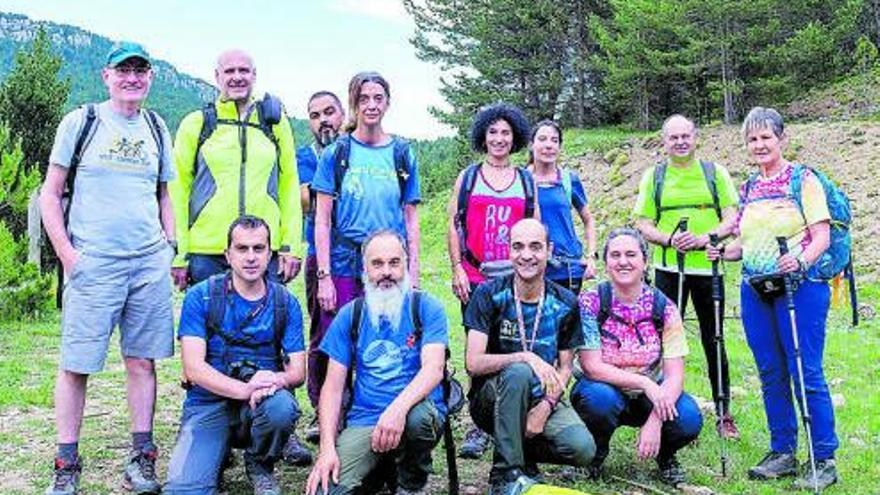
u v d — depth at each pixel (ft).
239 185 19.22
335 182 19.62
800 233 19.72
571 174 24.67
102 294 17.65
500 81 120.78
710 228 23.15
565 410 18.34
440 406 17.42
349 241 19.61
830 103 96.43
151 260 18.29
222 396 17.30
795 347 19.19
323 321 20.31
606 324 19.30
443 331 17.43
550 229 22.44
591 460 18.10
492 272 20.43
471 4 117.70
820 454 19.62
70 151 17.63
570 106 121.39
